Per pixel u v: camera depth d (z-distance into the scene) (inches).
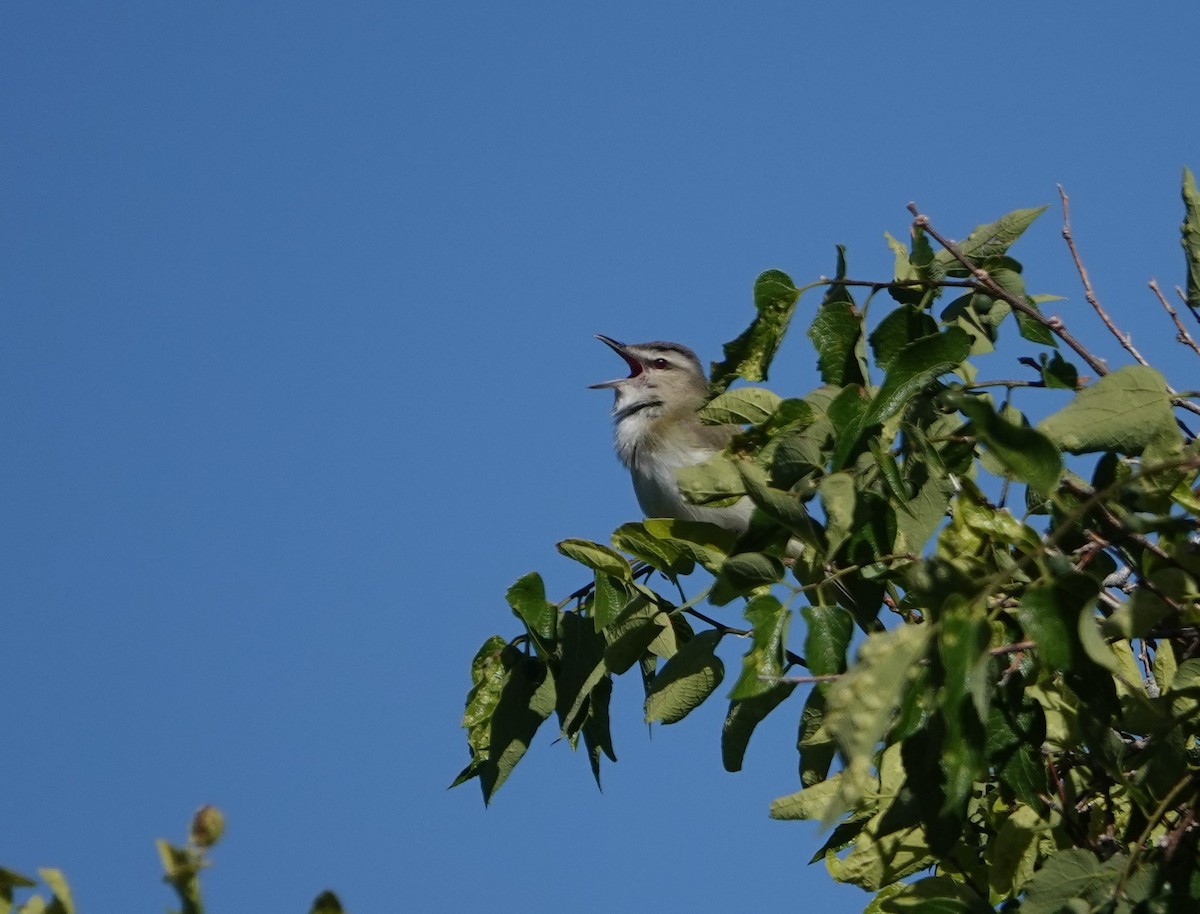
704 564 386.0
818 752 353.1
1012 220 414.6
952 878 323.6
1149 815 299.7
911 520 315.3
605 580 393.7
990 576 274.4
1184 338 394.6
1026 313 397.7
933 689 256.4
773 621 300.8
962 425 341.4
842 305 372.5
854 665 235.9
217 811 221.3
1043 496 303.3
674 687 360.8
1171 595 287.7
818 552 310.7
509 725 421.7
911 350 333.4
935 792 300.4
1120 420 302.5
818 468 330.6
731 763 350.9
